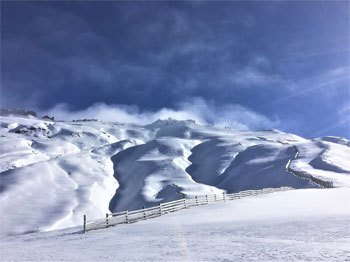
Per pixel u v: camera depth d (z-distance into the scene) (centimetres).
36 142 17412
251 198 3591
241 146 16300
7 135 19425
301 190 4244
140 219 2528
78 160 13450
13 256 1130
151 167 13388
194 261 793
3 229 6078
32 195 8481
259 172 10306
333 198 2848
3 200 7694
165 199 9031
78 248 1255
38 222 6475
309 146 12406
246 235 1183
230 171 12356
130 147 18950
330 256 713
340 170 7850
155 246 1107
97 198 9456
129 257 923
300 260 696
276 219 1614
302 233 1102
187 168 14425
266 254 801
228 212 2339
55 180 10400
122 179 13050
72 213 7350
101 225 2214
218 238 1170
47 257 1047
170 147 17525
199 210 2781
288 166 9175
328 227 1188
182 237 1286
